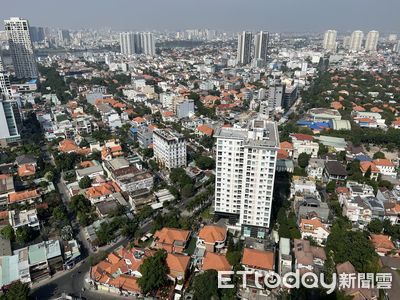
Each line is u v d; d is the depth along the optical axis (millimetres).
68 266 151375
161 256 145000
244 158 165250
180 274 142125
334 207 195625
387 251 157750
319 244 166875
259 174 165875
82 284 142375
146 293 134125
